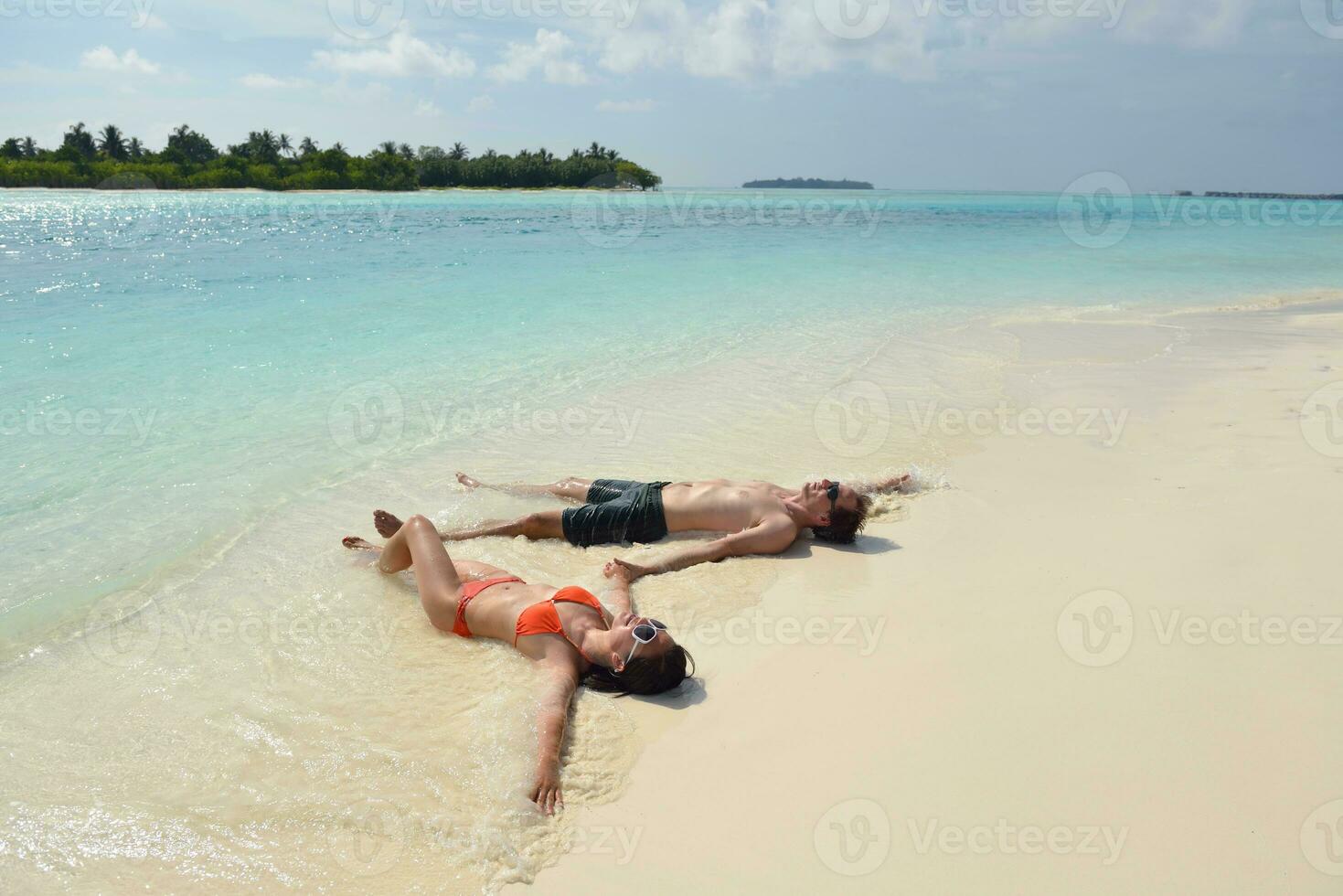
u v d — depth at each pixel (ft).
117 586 16.93
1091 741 12.05
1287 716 12.37
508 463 24.07
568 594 15.33
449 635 15.90
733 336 40.29
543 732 12.59
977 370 34.45
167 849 10.59
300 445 24.66
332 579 17.69
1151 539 18.38
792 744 12.42
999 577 17.15
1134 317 47.57
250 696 13.70
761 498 19.77
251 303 45.62
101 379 29.99
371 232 103.65
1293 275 68.33
